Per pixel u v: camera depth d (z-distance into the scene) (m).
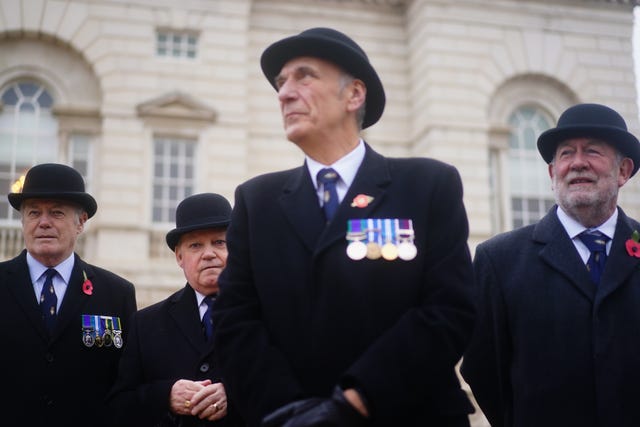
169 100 15.97
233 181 16.06
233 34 16.72
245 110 16.45
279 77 3.39
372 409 2.74
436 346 2.85
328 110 3.27
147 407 4.41
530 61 17.77
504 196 17.30
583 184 4.39
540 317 4.30
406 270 3.05
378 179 3.24
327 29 3.37
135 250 15.21
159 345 4.79
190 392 4.34
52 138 15.84
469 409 3.05
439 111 17.00
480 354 4.58
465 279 3.07
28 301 4.99
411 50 18.14
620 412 4.00
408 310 2.99
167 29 16.45
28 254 5.27
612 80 18.14
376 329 2.99
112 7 16.19
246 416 2.99
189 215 4.98
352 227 3.10
